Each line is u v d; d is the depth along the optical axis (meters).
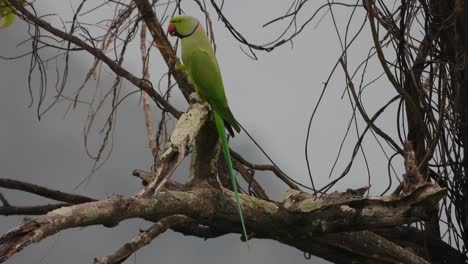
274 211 9.04
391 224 8.50
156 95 10.70
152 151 10.52
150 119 10.70
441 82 10.65
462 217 10.69
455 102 10.57
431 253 10.79
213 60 10.04
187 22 10.31
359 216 8.62
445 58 10.71
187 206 8.32
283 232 9.20
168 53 10.84
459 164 10.64
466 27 10.34
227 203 8.80
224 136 8.98
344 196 8.84
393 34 10.61
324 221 8.85
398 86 10.16
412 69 10.59
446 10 10.66
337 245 9.48
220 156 10.85
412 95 10.81
